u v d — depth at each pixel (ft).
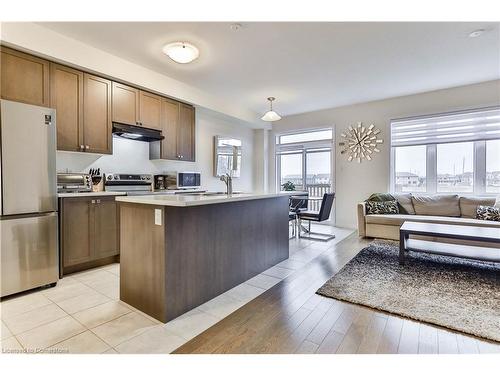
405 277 8.98
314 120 20.07
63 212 9.16
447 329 5.95
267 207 10.23
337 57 11.22
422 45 10.21
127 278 7.22
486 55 11.05
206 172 18.16
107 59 10.85
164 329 6.04
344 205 18.75
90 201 9.92
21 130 7.82
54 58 9.37
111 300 7.49
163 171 15.16
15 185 7.69
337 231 17.28
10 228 7.64
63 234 9.16
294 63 11.80
